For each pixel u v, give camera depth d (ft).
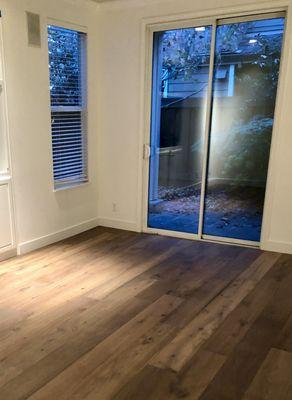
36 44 12.02
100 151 15.52
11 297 9.61
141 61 13.88
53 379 6.63
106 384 6.52
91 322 8.50
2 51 10.98
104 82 14.82
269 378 6.73
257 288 10.32
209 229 14.43
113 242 14.05
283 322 8.61
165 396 6.26
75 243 13.87
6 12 10.93
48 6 12.26
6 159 11.64
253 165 13.26
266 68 12.44
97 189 15.85
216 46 12.96
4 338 7.83
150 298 9.70
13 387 6.42
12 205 12.01
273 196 12.65
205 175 13.96
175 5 13.00
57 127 13.55
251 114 12.94
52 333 8.04
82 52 14.16
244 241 13.70
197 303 9.46
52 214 13.69
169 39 13.61
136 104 14.35
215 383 6.59
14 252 12.39
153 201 15.19
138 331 8.17
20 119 11.89
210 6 12.47
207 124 13.56
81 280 10.70
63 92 13.62
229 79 13.05
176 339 7.89
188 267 11.76
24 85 11.84
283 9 11.63
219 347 7.63
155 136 14.62
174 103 14.03
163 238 14.58
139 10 13.58
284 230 12.76
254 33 12.37
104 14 14.23
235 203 13.83
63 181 14.10
